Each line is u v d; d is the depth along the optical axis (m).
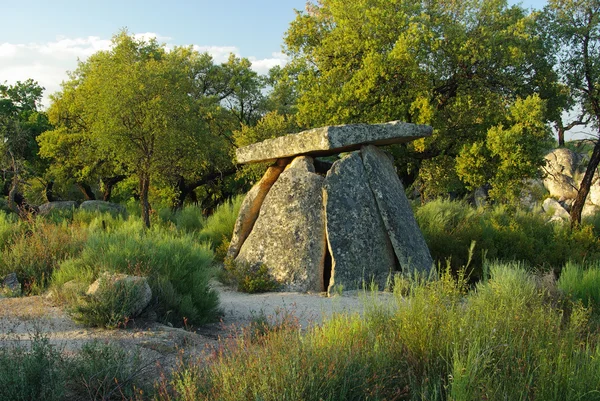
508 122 19.95
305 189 11.66
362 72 19.97
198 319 7.68
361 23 21.28
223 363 4.63
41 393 4.28
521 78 21.47
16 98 35.62
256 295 10.40
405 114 20.55
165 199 26.05
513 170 18.06
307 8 29.16
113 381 4.73
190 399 4.17
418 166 22.59
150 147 18.84
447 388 4.33
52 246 10.48
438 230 14.59
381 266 11.22
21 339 5.74
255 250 11.70
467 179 19.44
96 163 27.52
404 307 5.69
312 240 11.21
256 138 25.36
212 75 32.97
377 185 11.66
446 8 22.55
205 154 23.19
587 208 28.23
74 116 28.28
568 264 10.13
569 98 20.66
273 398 3.94
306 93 21.86
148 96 18.42
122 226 15.11
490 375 4.43
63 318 6.80
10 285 8.93
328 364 4.46
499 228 15.63
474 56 19.89
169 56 29.08
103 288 6.81
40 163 31.42
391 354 4.96
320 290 10.92
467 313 5.39
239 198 17.42
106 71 18.64
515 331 5.28
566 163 30.86
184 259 8.73
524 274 8.80
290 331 5.39
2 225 11.95
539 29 21.27
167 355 5.70
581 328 5.86
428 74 20.50
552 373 4.49
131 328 6.54
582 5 19.44
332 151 12.43
